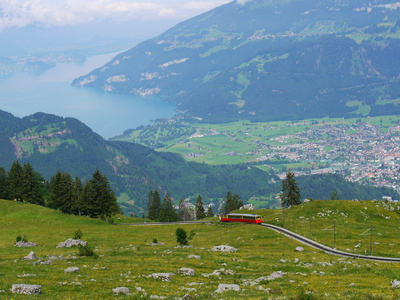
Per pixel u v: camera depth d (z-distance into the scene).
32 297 31.08
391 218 119.69
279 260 65.31
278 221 121.19
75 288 35.69
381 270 53.81
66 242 80.31
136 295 33.78
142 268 49.75
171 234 114.69
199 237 112.50
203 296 34.12
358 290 37.62
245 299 32.91
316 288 39.69
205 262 58.06
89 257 59.25
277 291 36.84
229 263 58.66
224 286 38.12
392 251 82.75
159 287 38.22
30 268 45.91
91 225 128.25
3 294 31.73
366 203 129.50
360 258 76.00
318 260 67.75
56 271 44.72
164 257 62.91
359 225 109.88
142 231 120.94
